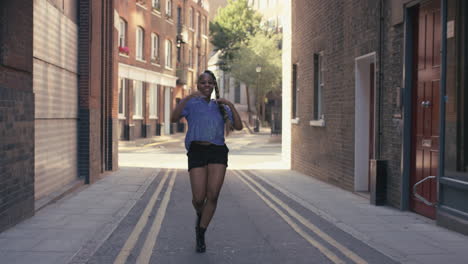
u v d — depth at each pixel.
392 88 8.23
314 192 10.16
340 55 10.98
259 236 6.00
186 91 43.50
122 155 21.20
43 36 8.25
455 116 6.31
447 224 6.43
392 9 8.17
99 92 12.05
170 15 37.38
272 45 49.59
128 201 8.56
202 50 48.28
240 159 20.67
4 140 5.92
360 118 9.98
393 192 8.17
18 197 6.49
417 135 7.55
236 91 68.12
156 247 5.40
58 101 9.20
